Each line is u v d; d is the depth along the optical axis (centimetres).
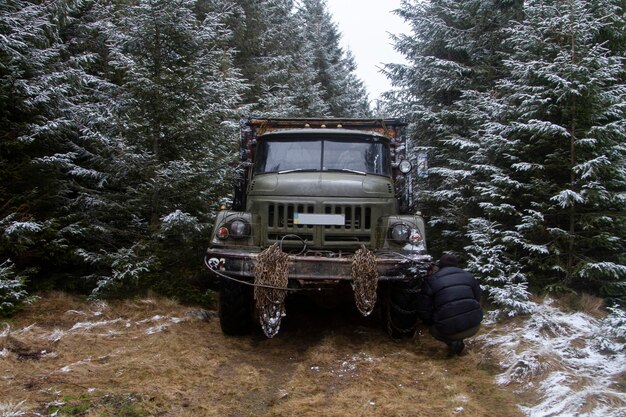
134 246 623
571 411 342
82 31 830
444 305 465
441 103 949
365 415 342
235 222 518
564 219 645
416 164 833
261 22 1606
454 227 824
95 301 608
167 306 618
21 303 570
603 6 652
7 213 589
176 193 664
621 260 609
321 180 524
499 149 670
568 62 611
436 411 352
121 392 361
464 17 891
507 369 438
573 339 493
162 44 691
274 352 489
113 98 697
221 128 749
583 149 613
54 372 393
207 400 367
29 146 634
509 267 618
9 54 602
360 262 458
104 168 664
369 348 495
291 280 470
